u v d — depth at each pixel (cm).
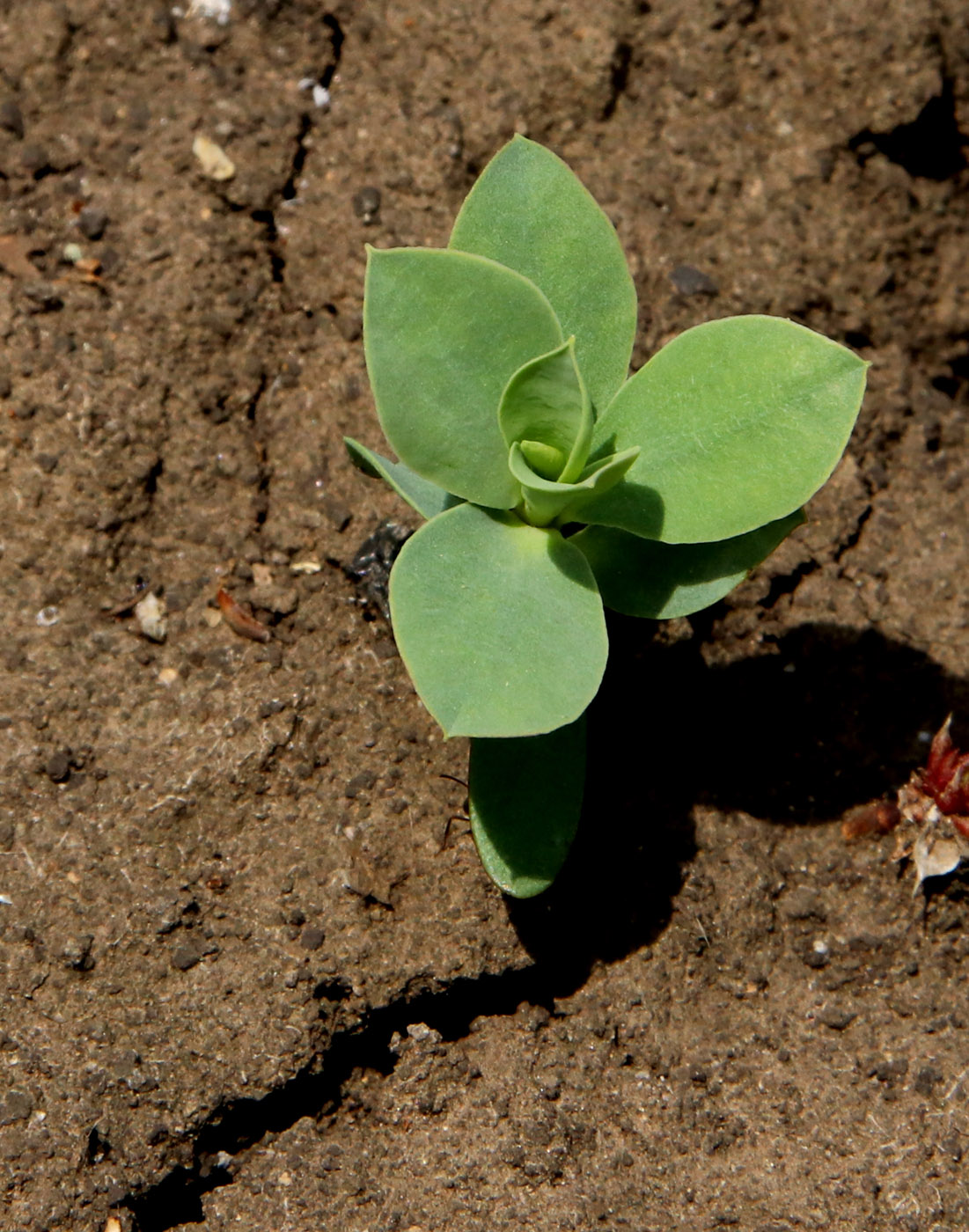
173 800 43
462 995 43
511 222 42
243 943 43
